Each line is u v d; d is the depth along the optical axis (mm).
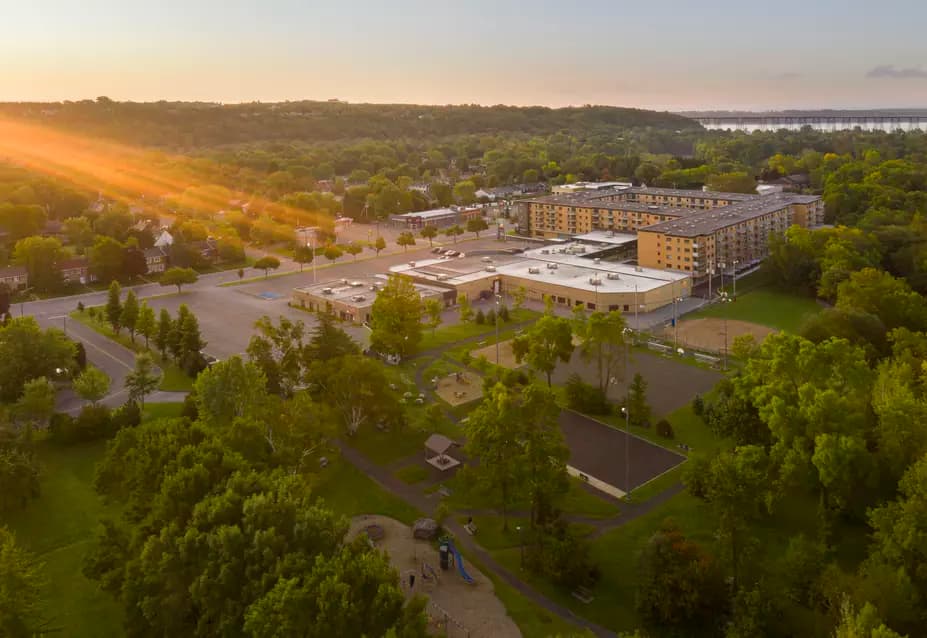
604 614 68938
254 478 65625
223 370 93312
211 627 56969
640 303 174625
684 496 89562
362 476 97125
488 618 68312
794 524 82500
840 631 50219
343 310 178875
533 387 83000
